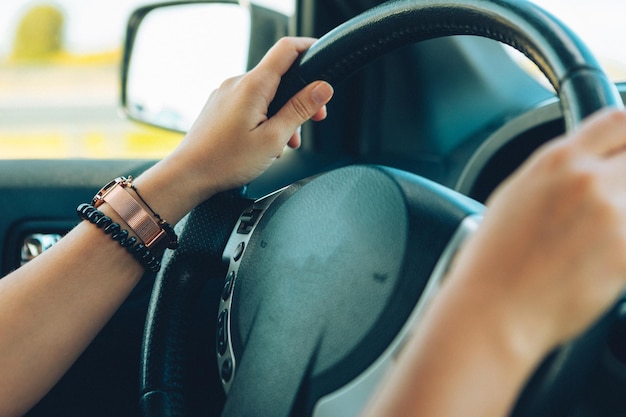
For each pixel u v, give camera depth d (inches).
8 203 47.4
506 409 12.3
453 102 50.0
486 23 22.4
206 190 28.1
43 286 26.2
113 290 26.9
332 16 50.4
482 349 12.0
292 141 30.3
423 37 25.5
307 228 24.4
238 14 55.4
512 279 12.0
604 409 20.6
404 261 20.8
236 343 24.6
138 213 27.0
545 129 39.8
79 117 216.4
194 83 57.6
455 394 11.9
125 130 189.9
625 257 11.9
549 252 11.9
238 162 27.8
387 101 50.6
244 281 25.6
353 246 22.3
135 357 42.7
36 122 211.0
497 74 50.9
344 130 51.7
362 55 27.0
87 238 26.9
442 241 20.4
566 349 15.7
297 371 21.8
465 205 21.1
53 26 311.4
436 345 12.2
